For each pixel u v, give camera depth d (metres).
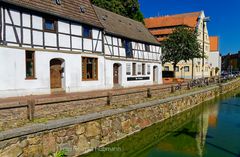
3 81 15.12
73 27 19.94
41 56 17.41
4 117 9.66
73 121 11.07
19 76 16.00
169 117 20.28
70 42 19.67
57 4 19.06
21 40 16.11
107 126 13.21
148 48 31.69
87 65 21.70
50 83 18.62
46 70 17.78
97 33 22.52
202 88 31.80
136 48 29.06
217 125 18.48
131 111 15.25
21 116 10.25
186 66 51.59
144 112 16.70
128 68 27.55
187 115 22.05
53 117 11.41
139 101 17.89
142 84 30.25
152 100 18.80
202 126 18.16
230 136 15.73
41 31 17.38
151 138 15.09
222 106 26.83
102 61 23.08
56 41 18.53
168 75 45.72
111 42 24.77
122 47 26.44
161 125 18.22
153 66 33.00
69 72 19.67
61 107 11.94
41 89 17.45
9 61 15.42
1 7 14.99
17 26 15.87
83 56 20.86
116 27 26.94
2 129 9.20
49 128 10.02
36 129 9.50
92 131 12.22
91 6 23.17
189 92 26.36
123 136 14.43
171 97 21.31
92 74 22.25
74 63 20.05
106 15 27.97
